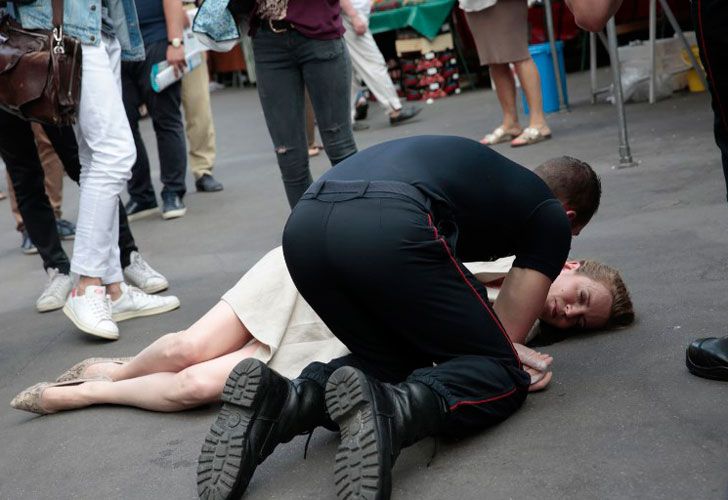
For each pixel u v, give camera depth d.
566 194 3.18
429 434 2.60
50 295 5.37
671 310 3.68
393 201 2.62
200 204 7.79
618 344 3.41
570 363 3.30
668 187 5.78
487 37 8.02
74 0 4.46
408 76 12.91
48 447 3.30
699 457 2.48
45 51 4.32
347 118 5.09
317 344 3.33
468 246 2.82
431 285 2.62
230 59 18.97
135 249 5.40
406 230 2.58
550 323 3.52
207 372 3.26
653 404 2.84
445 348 2.72
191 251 6.31
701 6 2.61
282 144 5.08
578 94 10.74
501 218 2.78
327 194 2.71
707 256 4.30
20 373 4.32
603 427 2.74
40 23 4.37
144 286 5.32
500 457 2.65
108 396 3.51
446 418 2.63
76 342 4.65
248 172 9.11
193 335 3.31
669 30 12.24
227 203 7.70
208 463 2.55
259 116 13.75
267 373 2.58
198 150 8.27
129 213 7.62
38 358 4.50
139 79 7.26
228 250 6.18
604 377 3.12
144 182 7.57
